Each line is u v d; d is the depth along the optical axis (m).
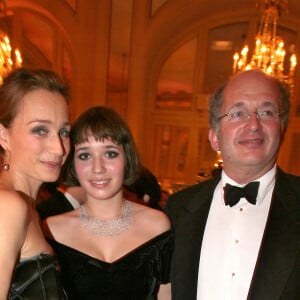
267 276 1.40
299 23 7.97
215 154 9.02
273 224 1.49
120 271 1.57
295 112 8.34
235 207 1.60
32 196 1.40
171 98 9.17
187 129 9.12
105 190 1.59
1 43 4.57
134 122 8.70
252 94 1.50
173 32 8.73
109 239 1.63
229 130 1.52
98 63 8.40
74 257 1.57
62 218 1.68
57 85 1.33
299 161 8.43
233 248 1.53
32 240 1.25
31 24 8.54
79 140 1.56
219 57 8.74
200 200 1.74
